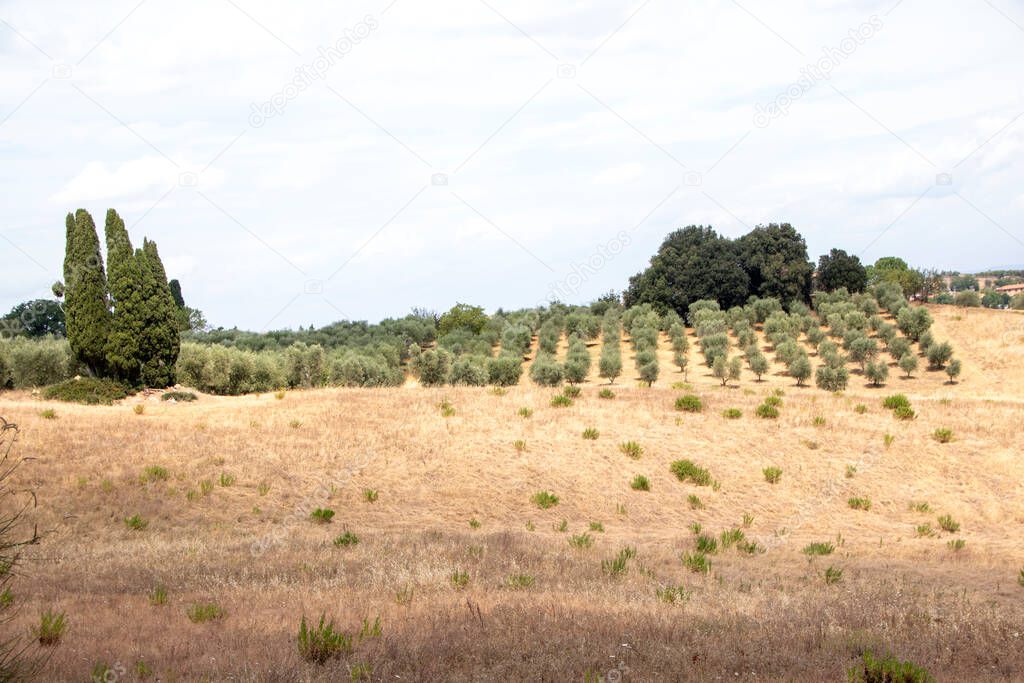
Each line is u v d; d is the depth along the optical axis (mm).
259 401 35469
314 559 16906
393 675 8992
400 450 27656
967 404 35125
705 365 76688
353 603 12852
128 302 38719
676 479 26781
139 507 22094
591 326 89062
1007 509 25156
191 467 24875
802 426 31031
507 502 24797
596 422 30891
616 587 14633
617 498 25328
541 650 9898
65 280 38625
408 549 18078
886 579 16266
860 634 11219
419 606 12695
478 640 10422
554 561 16922
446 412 31469
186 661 9531
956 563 18547
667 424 31047
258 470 25375
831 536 22547
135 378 39562
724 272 95438
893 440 29797
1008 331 78125
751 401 34375
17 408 29312
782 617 12328
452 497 24859
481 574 15516
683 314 97000
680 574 16469
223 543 19469
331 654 9727
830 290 97500
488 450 27906
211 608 11906
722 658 9906
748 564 18062
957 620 12312
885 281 103500
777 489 26422
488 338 87062
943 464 27969
